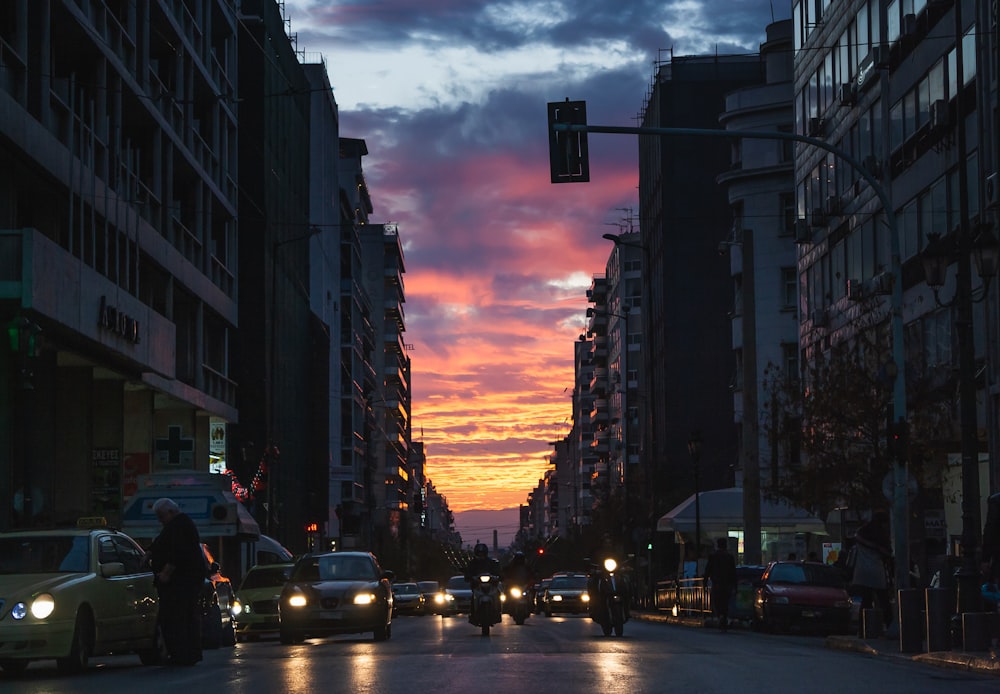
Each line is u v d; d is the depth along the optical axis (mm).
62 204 33938
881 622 22375
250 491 58906
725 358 90000
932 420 32844
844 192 45125
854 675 14406
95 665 18422
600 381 152125
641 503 77375
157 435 48188
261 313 63344
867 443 33406
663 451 89625
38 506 33531
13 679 15273
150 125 41781
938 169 35719
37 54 30875
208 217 49750
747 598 35656
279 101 68688
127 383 40031
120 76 37094
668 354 90500
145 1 40531
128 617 17250
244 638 35031
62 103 32094
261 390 62594
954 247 33688
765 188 70250
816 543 56906
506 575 38250
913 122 37812
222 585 25938
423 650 20688
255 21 64875
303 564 28359
